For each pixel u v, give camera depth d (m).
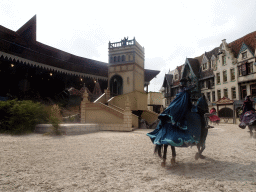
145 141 8.16
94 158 4.73
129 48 20.20
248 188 2.64
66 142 7.70
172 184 2.84
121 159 4.62
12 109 10.70
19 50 24.59
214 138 9.03
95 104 14.93
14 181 3.01
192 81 41.06
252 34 31.97
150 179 3.09
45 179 3.12
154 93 27.39
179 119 3.62
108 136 10.12
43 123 12.06
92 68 34.84
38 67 27.11
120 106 18.05
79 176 3.27
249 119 9.02
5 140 8.00
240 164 4.01
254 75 28.58
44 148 6.20
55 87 31.19
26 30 26.05
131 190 2.62
